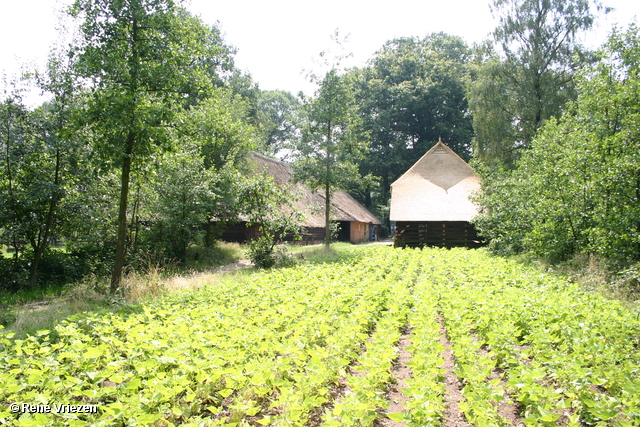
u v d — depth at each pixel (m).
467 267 14.11
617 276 10.25
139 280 11.15
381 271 13.34
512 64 28.33
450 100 44.94
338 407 3.95
